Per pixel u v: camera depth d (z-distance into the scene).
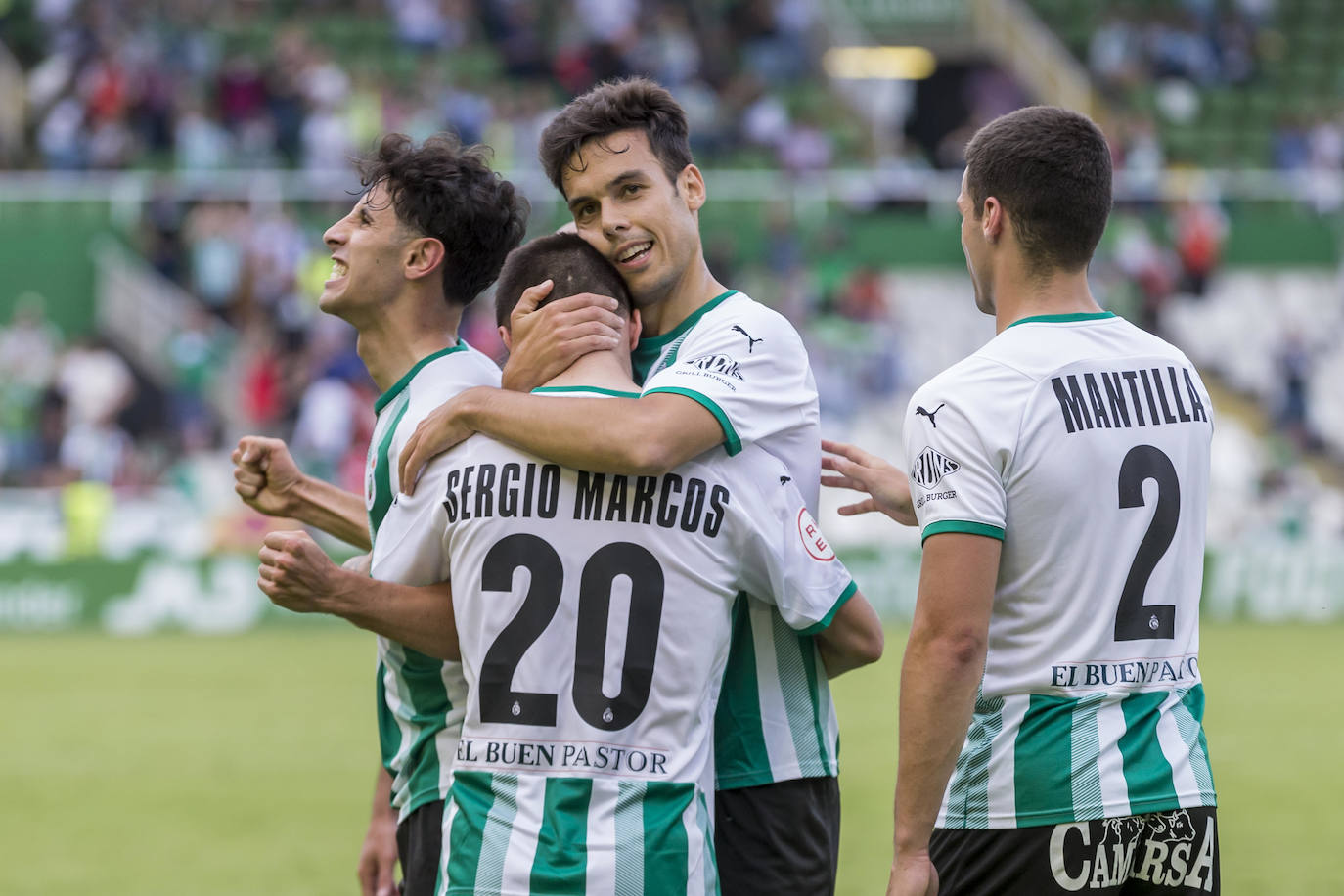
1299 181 59.09
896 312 56.38
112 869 17.64
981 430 8.12
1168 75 70.56
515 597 7.91
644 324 9.38
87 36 59.75
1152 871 8.16
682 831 7.75
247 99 57.41
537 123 60.03
